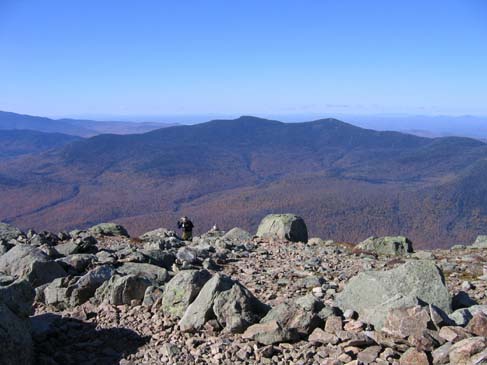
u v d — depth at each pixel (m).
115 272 14.23
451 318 9.47
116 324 11.39
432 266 10.84
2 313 8.93
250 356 9.08
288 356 8.95
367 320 9.84
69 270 15.71
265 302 12.96
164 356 9.51
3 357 8.40
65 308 13.02
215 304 10.45
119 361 9.57
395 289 10.55
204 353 9.41
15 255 15.61
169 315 11.41
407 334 8.77
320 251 23.02
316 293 13.63
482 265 18.83
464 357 7.72
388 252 24.22
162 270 15.09
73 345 10.38
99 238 25.95
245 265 18.67
